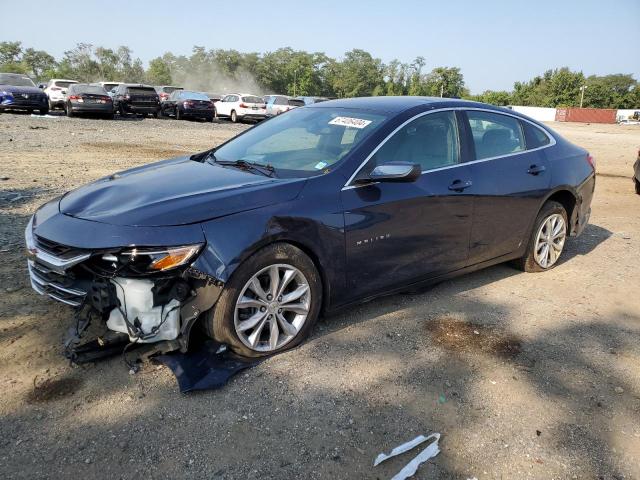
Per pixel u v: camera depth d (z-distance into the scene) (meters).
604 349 3.73
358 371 3.25
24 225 5.76
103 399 2.83
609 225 7.45
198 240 2.90
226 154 4.24
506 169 4.54
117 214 3.00
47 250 3.04
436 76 116.38
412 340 3.69
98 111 22.95
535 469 2.53
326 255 3.41
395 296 4.46
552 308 4.40
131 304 2.88
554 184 4.94
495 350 3.62
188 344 3.19
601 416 2.96
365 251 3.62
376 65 125.81
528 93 107.50
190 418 2.73
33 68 110.94
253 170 3.72
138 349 3.19
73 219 3.08
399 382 3.17
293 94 120.69
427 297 4.47
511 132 4.80
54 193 7.44
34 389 2.88
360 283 3.69
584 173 5.34
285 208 3.23
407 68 126.94
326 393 3.01
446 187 4.03
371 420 2.81
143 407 2.79
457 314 4.16
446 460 2.56
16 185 7.82
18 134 14.80
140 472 2.37
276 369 3.21
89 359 3.05
